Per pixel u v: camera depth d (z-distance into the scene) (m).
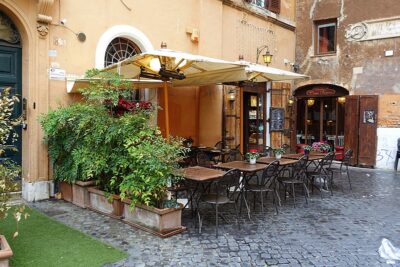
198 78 7.54
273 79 8.76
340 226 5.10
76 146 5.57
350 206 6.24
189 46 8.77
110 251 3.98
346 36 11.67
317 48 12.47
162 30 8.09
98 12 6.87
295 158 7.30
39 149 6.05
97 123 5.28
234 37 10.22
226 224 5.05
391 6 10.73
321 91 12.20
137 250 4.06
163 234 4.45
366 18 11.23
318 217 5.52
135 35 7.50
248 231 4.79
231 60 10.13
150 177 4.48
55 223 4.84
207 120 9.42
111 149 5.18
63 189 6.06
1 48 5.90
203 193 5.16
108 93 5.36
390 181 8.74
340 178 9.12
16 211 3.78
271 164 5.78
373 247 4.32
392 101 10.74
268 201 6.43
